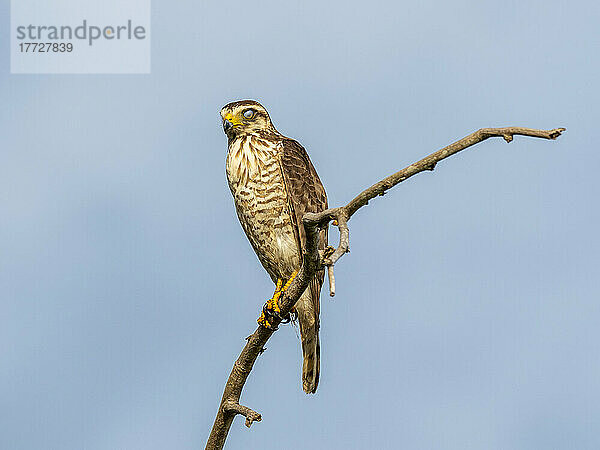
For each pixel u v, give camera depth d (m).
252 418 10.27
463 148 7.34
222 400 10.55
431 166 7.53
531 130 6.95
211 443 10.62
